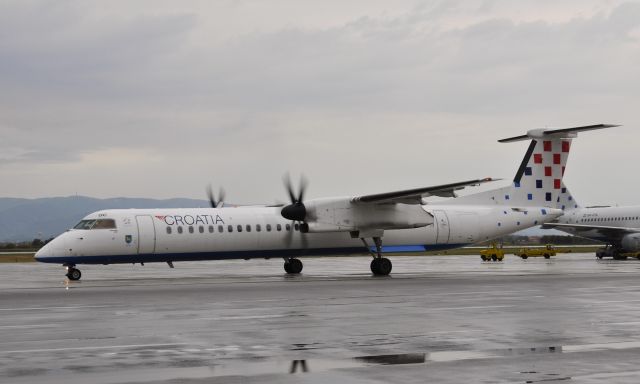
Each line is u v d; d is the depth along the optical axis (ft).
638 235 280.31
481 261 285.02
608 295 114.83
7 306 102.94
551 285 136.05
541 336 72.18
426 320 84.99
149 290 130.41
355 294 119.24
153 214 173.17
